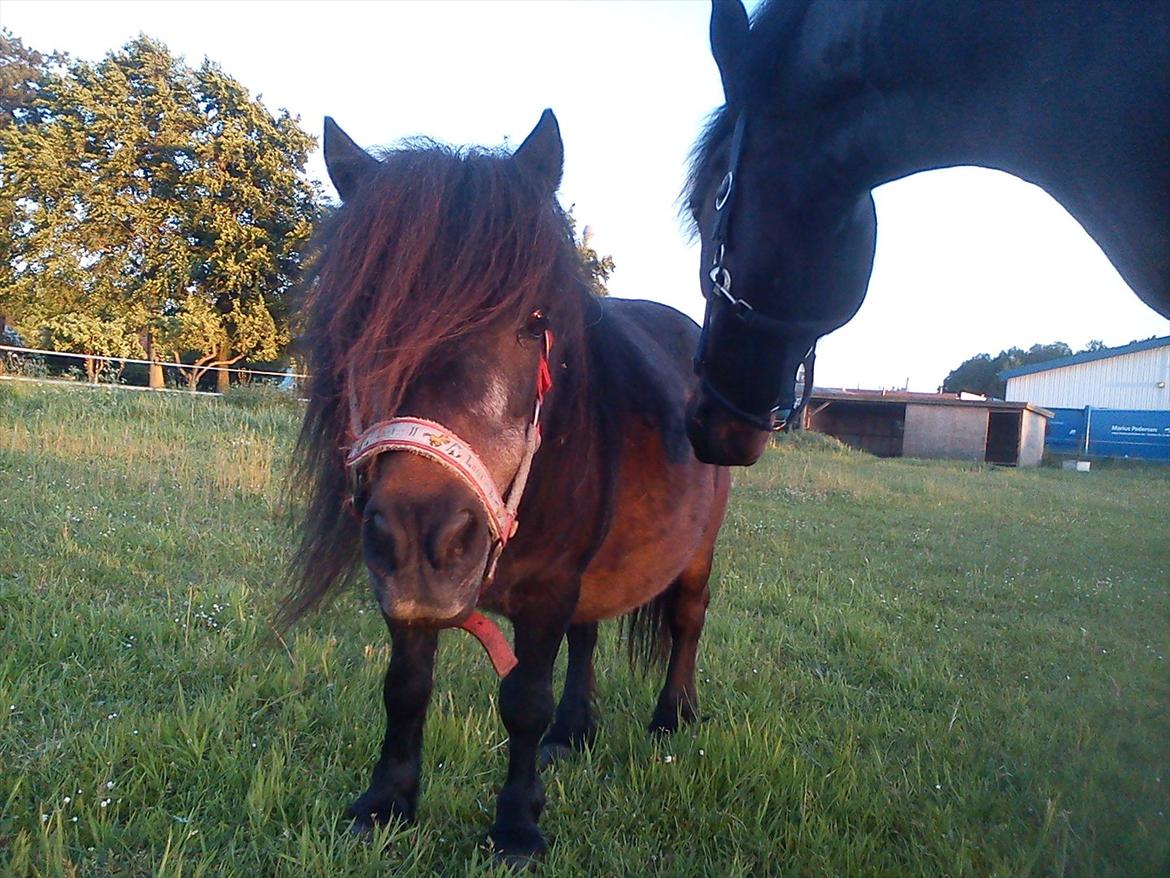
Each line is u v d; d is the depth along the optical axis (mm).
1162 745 3158
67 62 30391
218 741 2588
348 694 3076
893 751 3096
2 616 3492
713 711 3387
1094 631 5297
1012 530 9781
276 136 27094
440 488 1574
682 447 2711
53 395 10766
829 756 2971
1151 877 2189
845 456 21938
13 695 2760
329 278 1742
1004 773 2906
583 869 2227
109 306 25453
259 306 25141
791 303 2156
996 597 6203
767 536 7852
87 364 19359
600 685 3633
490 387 1676
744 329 2232
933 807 2566
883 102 1814
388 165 1811
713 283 2215
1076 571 7457
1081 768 2896
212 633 3617
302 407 2547
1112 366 24906
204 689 3047
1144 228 1495
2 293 26141
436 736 2783
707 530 3184
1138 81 1402
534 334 1769
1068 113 1496
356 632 3836
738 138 2105
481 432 1661
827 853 2289
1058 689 3963
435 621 1563
